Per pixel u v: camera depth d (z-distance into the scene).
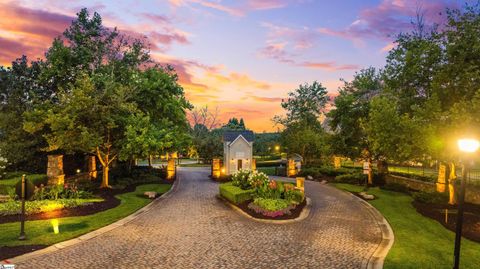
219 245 12.08
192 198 22.66
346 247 12.04
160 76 29.23
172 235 13.29
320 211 18.83
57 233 12.93
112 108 24.30
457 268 8.71
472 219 15.96
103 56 29.44
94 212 16.84
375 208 20.02
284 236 13.35
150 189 26.84
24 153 26.17
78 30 28.59
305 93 53.88
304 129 50.66
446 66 18.94
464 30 18.72
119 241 12.39
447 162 19.55
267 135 84.00
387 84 23.88
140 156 26.12
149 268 9.84
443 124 17.17
